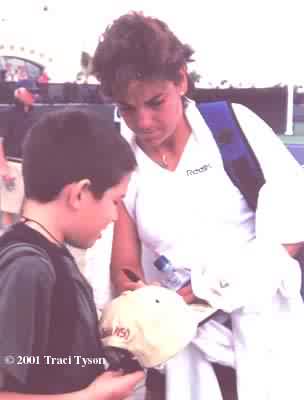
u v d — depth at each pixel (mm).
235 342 1663
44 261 1154
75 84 10211
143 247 1788
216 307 1583
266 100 11938
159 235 1695
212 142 1672
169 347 1329
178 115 1601
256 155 1676
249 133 1687
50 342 1168
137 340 1317
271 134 1736
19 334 1103
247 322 1650
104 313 1382
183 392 1679
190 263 1673
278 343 1678
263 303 1613
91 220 1269
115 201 1307
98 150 1243
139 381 1345
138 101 1534
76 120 1257
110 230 2199
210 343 1658
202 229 1681
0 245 1193
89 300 1271
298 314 1722
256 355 1649
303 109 12859
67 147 1226
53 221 1248
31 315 1114
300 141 10242
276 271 1611
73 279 1213
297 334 1705
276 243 1636
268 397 1665
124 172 1295
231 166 1669
